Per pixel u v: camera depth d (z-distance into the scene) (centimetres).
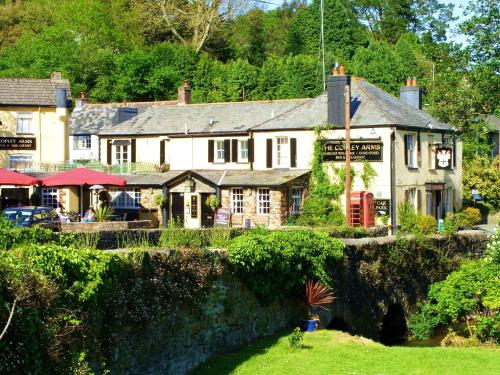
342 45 8762
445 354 2034
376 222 4200
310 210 4303
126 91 7431
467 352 2080
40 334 1272
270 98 7531
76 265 1391
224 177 4522
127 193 4672
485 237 3134
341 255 2370
